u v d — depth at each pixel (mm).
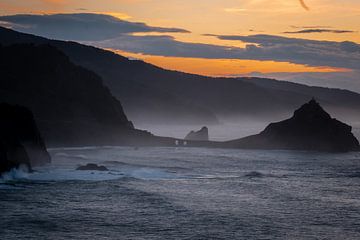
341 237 71812
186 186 106688
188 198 94188
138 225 76250
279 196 97062
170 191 100688
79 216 80688
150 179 115312
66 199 92125
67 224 76312
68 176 116562
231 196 96500
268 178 119688
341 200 94312
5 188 101312
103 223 77125
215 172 128500
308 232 73812
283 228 75562
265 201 92562
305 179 119125
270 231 74062
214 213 83250
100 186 104750
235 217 81000
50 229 73812
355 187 108688
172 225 76438
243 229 74875
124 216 81000
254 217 81250
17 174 114875
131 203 89375
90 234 71938
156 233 72688
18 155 119875
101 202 90062
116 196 94875
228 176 122000
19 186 103500
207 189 103438
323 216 82375
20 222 76812
